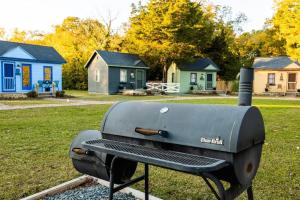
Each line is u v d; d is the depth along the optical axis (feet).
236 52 146.41
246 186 8.78
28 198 11.46
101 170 11.23
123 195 12.32
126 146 9.20
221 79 131.64
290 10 52.19
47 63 82.53
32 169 15.53
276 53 155.74
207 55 128.57
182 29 106.52
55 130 27.25
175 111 9.12
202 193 12.84
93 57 103.55
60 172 15.10
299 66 107.04
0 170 15.26
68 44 138.00
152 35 107.55
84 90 119.96
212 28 121.60
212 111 8.56
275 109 53.06
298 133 27.84
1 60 72.54
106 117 10.57
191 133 8.30
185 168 7.06
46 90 80.28
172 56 109.50
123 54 109.19
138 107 10.14
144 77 110.32
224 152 7.72
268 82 114.11
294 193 13.00
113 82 100.48
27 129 27.53
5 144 21.07
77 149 11.57
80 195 12.22
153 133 8.85
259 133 8.77
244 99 10.32
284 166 17.02
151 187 13.50
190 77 115.96
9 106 50.03
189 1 107.76
